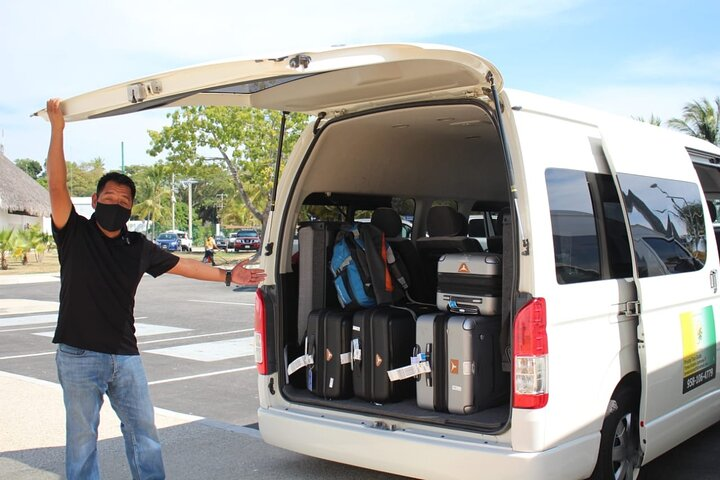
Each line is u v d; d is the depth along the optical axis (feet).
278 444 16.39
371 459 14.76
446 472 13.74
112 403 14.53
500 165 23.40
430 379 14.97
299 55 11.51
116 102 13.58
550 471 13.07
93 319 13.80
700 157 20.79
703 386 17.95
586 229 14.57
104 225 14.01
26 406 24.41
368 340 15.94
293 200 17.48
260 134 99.96
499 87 13.64
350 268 17.07
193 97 15.37
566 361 13.47
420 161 21.11
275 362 16.98
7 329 46.11
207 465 18.49
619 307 14.92
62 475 18.12
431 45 12.21
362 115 16.29
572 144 14.83
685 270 17.30
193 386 27.78
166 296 66.90
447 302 15.52
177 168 102.78
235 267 16.25
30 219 155.33
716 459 18.57
